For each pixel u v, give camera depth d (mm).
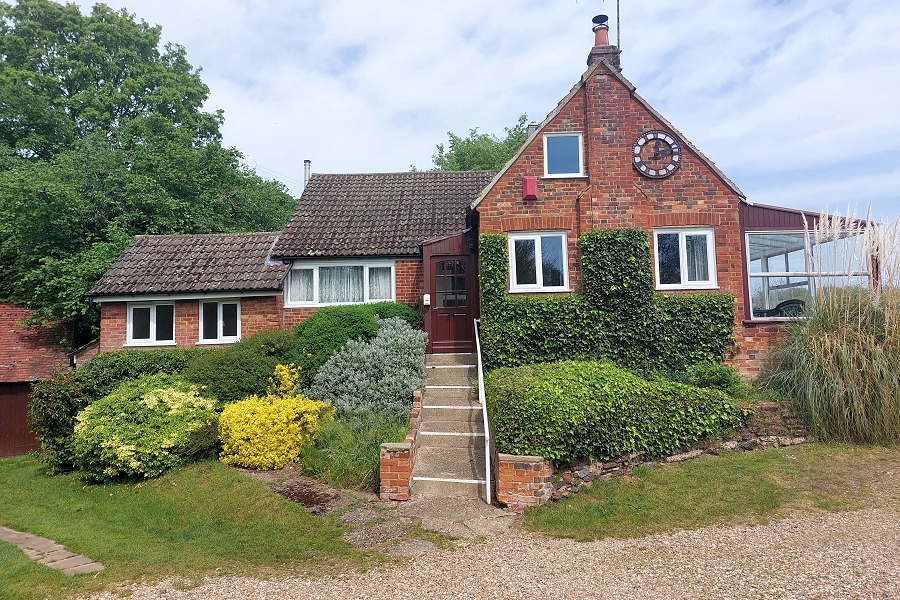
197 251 16062
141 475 9609
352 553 6203
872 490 7426
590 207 12273
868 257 10438
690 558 5742
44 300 17328
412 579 5504
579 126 12602
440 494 7941
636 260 11945
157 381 11195
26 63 26328
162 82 28812
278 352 12586
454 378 11812
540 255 12531
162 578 5812
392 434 9133
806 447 8977
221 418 9922
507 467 7488
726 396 9312
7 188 18000
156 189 21234
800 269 12430
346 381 11047
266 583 5586
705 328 11727
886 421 8852
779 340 11086
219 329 14695
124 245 18578
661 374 11156
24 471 11641
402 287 14992
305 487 8375
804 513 6855
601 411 8266
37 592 5508
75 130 26031
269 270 14828
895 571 5180
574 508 7316
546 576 5449
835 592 4816
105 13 29125
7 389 16516
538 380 9062
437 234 15578
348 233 15781
